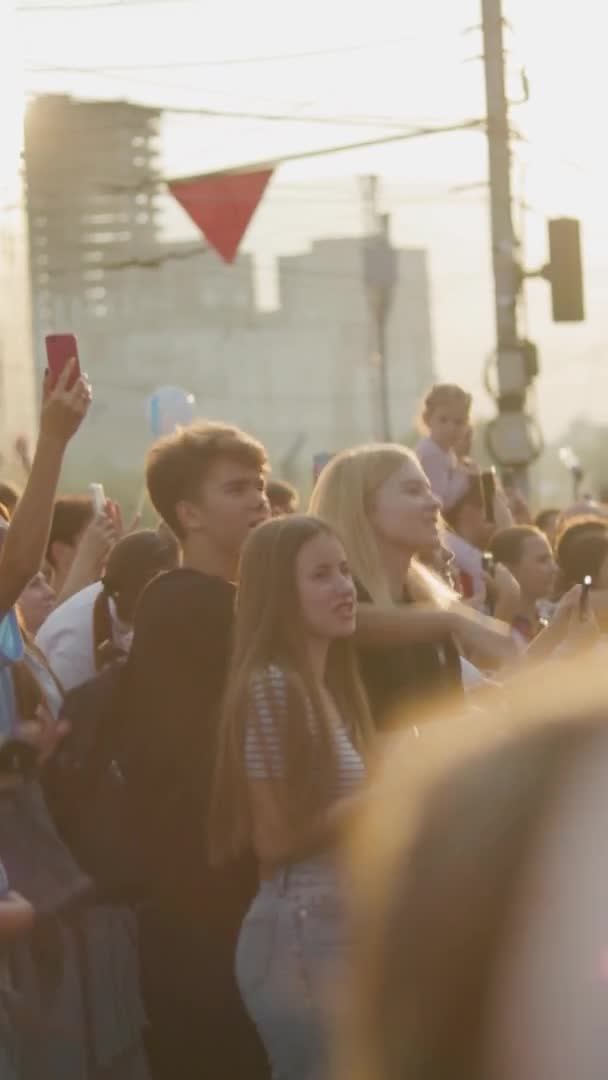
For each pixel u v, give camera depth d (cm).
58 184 9269
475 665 704
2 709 543
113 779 524
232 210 2142
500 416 2380
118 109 9275
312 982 457
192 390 13775
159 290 13462
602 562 923
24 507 532
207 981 520
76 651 723
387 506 566
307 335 14238
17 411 1641
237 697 480
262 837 472
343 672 504
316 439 14225
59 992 516
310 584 486
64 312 12481
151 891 521
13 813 500
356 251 13975
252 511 573
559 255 2383
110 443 10838
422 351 14112
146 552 714
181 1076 526
